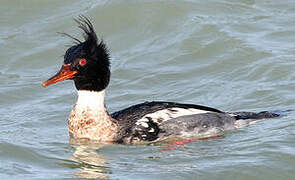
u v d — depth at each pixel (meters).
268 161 13.35
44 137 15.16
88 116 14.54
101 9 21.98
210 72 18.91
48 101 17.72
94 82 14.46
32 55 20.41
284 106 16.45
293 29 20.78
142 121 14.54
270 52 19.42
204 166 13.21
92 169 13.22
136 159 13.67
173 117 14.77
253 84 17.92
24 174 13.04
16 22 21.97
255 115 15.64
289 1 22.62
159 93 17.92
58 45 20.73
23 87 18.53
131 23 21.52
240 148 14.07
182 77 18.72
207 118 14.96
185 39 20.58
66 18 21.83
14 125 16.06
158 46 20.48
